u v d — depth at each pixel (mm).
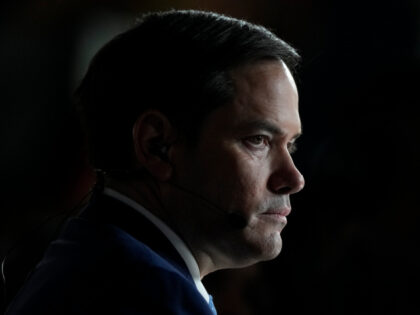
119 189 3496
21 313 3160
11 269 8250
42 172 13242
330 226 5828
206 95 3328
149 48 3451
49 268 3275
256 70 3379
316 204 5910
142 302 2934
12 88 14188
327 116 11695
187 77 3348
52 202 12562
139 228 3367
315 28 13984
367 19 13664
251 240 3371
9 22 14211
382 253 5527
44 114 14125
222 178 3336
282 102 3408
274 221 3432
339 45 13711
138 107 3420
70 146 11953
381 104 5652
